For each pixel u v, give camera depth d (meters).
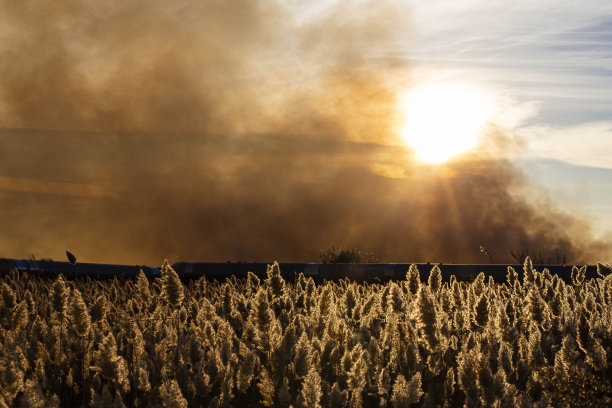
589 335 4.29
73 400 4.39
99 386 4.27
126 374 4.20
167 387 3.55
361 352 4.16
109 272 22.67
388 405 4.18
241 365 4.10
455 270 19.16
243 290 9.70
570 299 6.62
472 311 5.54
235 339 5.23
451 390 4.24
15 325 5.56
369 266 21.58
